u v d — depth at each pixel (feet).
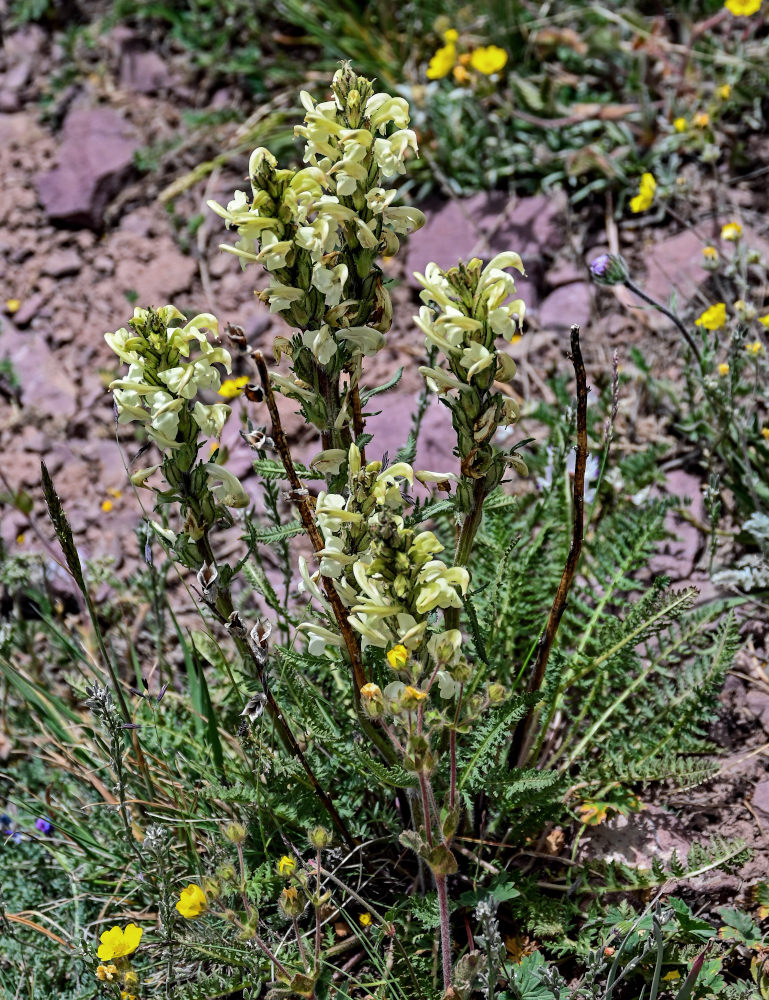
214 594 1.43
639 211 2.63
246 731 1.61
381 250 1.38
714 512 1.86
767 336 2.35
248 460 2.39
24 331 2.85
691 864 1.57
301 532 1.48
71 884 1.81
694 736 1.82
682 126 2.57
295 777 1.63
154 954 1.67
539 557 1.88
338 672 1.84
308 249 1.30
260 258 1.29
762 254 2.46
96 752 1.93
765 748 1.78
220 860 1.58
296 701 1.64
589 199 2.70
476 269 1.25
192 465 1.40
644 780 1.70
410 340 2.59
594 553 1.94
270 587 1.79
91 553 2.42
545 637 1.52
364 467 1.39
